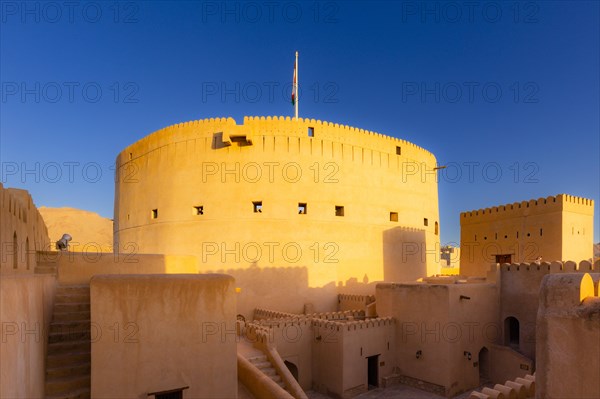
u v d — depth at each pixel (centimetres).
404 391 1931
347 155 2811
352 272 2723
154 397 795
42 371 771
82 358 884
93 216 7375
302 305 2538
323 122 2752
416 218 3181
